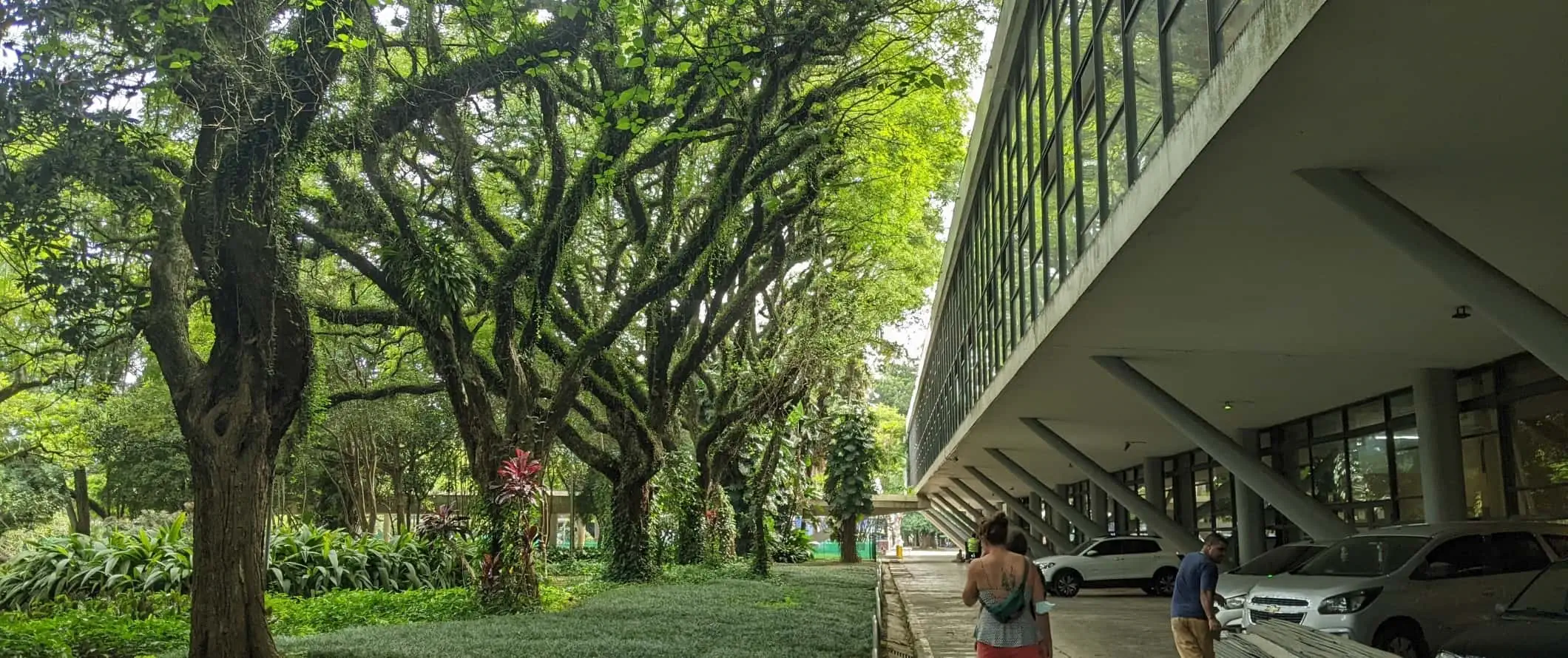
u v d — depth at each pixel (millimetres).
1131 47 11633
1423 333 14703
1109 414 24969
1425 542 11852
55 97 9648
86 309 10727
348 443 36156
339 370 27875
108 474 38219
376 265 18031
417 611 17781
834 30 15672
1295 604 11727
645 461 24469
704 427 35750
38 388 27000
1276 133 7973
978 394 26078
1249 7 7965
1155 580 27203
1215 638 10023
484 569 18062
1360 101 7383
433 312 15984
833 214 24406
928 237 32500
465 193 18797
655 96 16891
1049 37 16656
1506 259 11383
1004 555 7754
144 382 28766
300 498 42875
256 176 10523
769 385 28922
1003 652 7582
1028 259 18141
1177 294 12766
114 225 13016
